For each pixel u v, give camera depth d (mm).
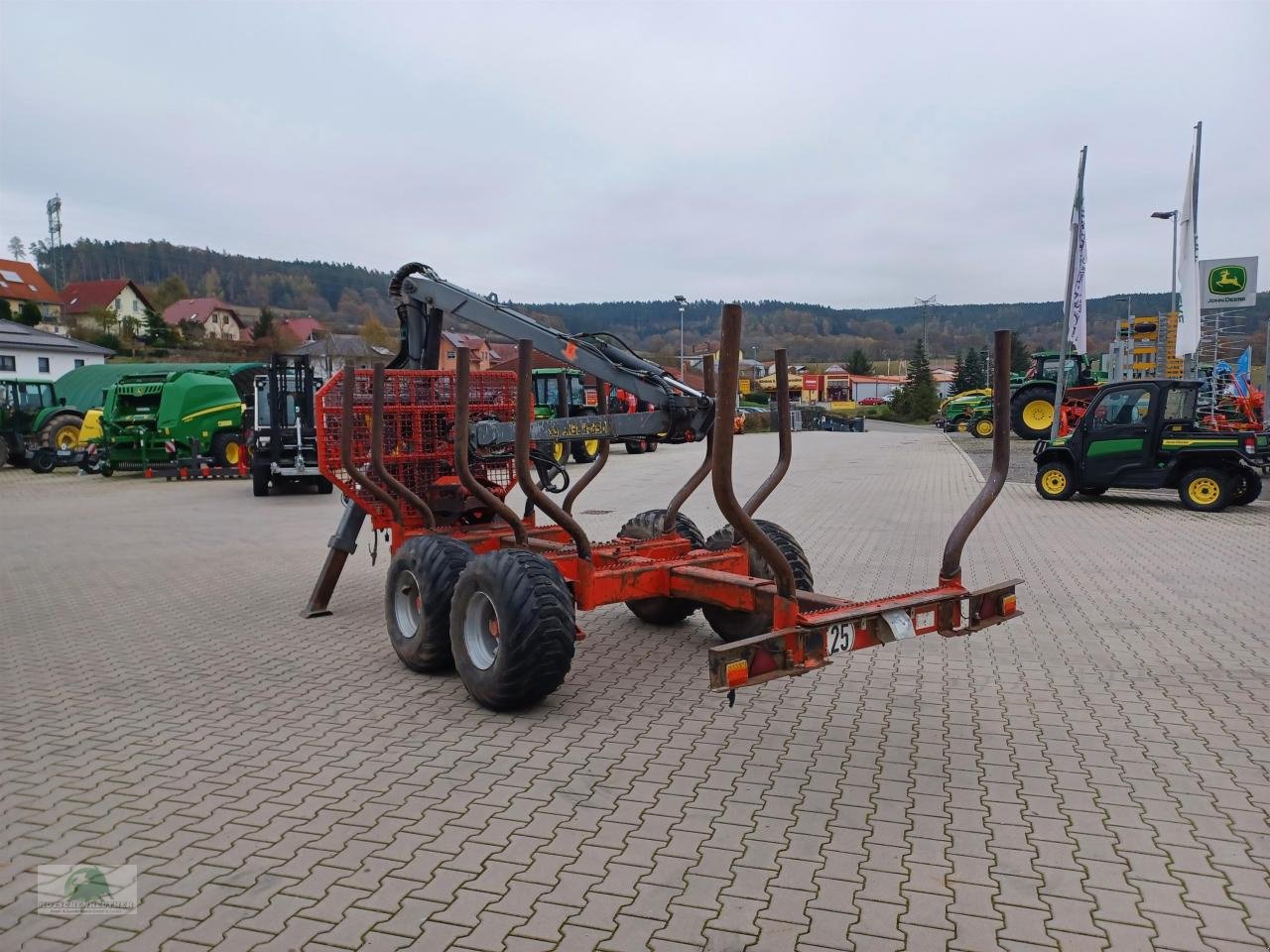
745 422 45750
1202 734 4672
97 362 43125
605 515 13648
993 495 4699
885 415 72500
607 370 6418
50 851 3602
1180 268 19016
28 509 16188
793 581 4082
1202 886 3223
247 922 3074
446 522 7480
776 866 3396
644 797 4008
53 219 107000
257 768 4406
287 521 14266
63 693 5629
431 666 5898
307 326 88125
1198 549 9961
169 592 8766
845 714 5051
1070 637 6539
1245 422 17469
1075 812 3809
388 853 3535
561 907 3133
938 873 3334
